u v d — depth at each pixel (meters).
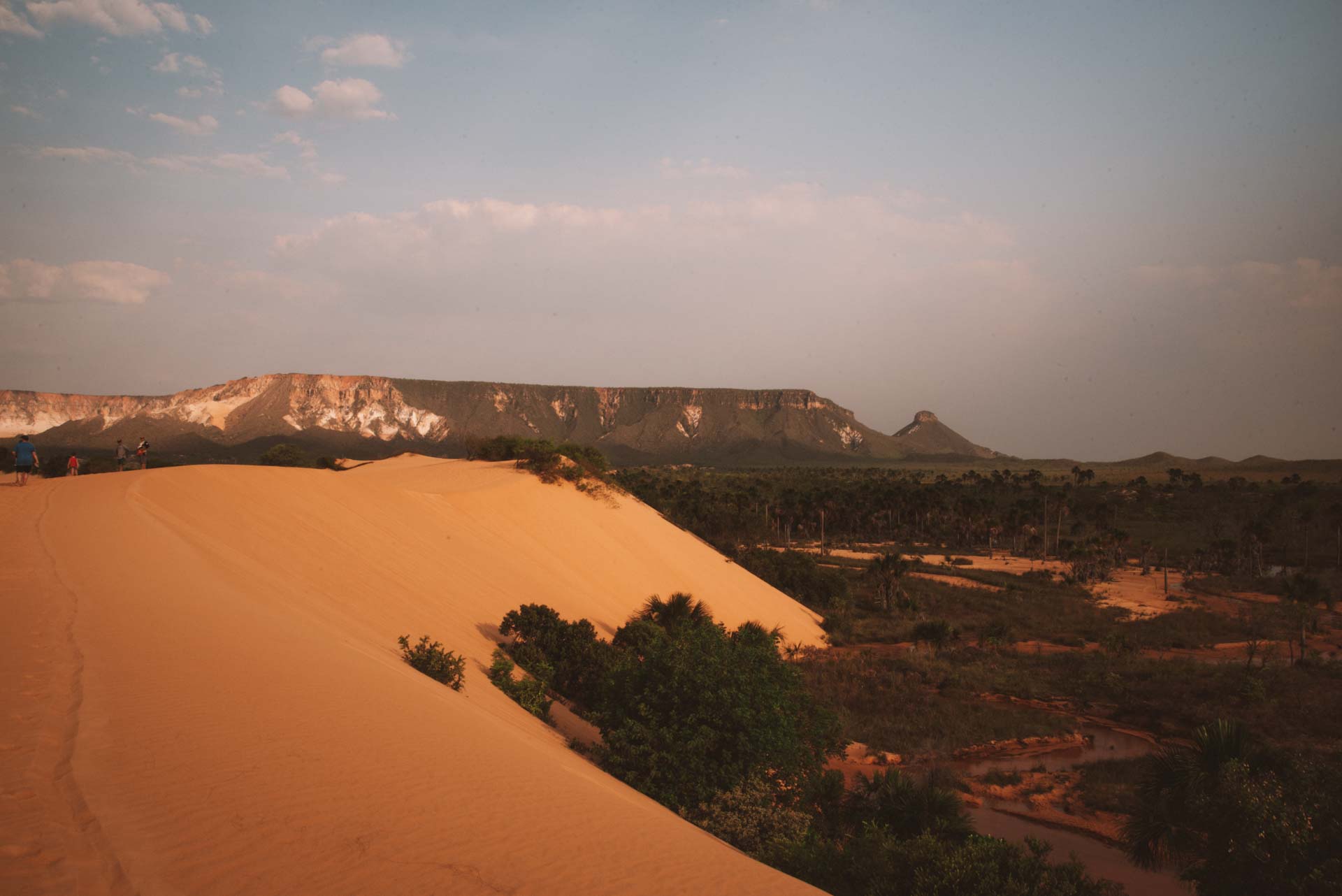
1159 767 17.28
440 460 70.44
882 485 172.38
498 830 7.13
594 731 21.06
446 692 15.19
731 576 54.50
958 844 16.50
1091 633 56.69
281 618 15.42
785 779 16.72
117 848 4.99
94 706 7.69
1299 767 14.69
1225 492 143.50
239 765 7.05
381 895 5.25
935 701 36.59
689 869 7.47
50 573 13.68
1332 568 89.62
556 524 46.59
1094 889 12.86
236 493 28.33
